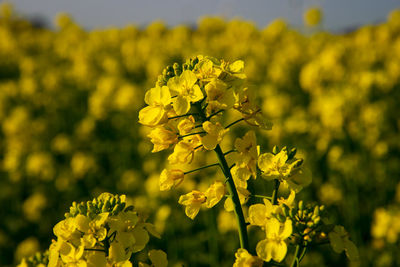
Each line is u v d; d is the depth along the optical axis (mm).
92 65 17766
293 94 13562
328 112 8859
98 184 10195
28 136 12062
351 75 11375
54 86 15523
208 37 23203
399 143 9133
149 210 7102
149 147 10422
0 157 12188
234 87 2070
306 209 1971
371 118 8648
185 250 6902
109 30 24047
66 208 9445
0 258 8070
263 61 16812
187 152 2096
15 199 9508
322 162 9156
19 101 15141
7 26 27984
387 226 6340
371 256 6520
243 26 20859
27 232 8734
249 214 1986
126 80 16516
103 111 12711
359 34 18062
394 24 18438
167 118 2066
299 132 9633
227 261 6566
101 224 1979
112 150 11344
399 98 11141
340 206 7605
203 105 2158
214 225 6211
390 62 13242
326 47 16578
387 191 8133
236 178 2197
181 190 7238
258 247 1833
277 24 20297
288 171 2031
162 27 23328
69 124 13734
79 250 1902
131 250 1959
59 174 10492
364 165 8352
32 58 19781
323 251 6547
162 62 16328
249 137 2086
